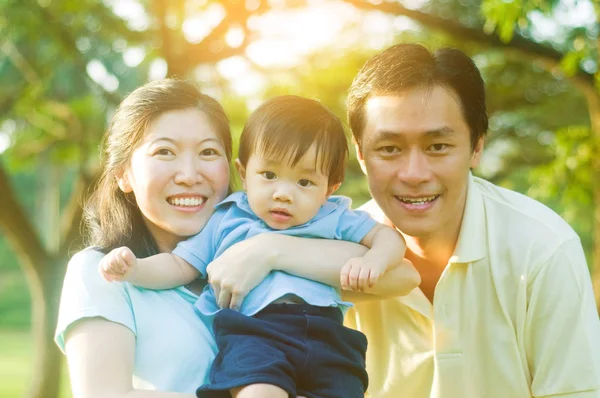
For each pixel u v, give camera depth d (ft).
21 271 99.96
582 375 8.77
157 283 7.66
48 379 27.20
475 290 9.21
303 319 7.58
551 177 23.67
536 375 9.04
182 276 7.86
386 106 8.42
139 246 8.15
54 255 27.40
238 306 7.64
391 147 8.53
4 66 34.37
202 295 7.82
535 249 8.95
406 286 8.52
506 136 35.47
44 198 88.74
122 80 30.32
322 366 7.47
